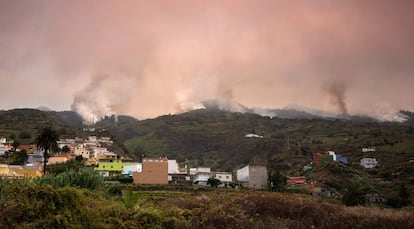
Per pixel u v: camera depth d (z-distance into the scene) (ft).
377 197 198.90
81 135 447.42
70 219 41.32
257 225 53.16
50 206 40.75
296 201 60.23
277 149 437.58
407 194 192.03
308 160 358.02
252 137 540.52
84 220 42.86
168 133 640.99
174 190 183.52
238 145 511.81
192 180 264.31
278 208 58.59
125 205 53.52
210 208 56.34
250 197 61.82
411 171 269.03
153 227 47.55
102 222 45.06
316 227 56.34
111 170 277.23
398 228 54.75
